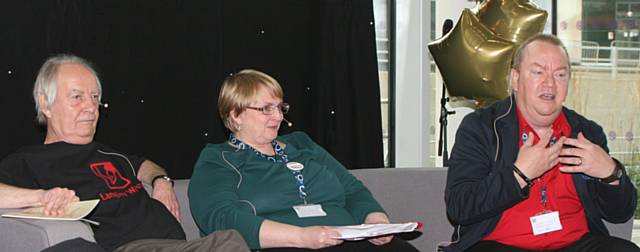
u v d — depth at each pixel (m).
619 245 2.53
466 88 3.53
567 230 2.68
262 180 2.75
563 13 4.36
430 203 3.21
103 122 3.25
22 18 3.07
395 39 4.29
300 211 2.72
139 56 3.34
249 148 2.83
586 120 2.82
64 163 2.52
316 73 3.82
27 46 3.08
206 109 3.52
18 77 3.07
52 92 2.56
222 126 3.56
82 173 2.53
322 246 2.43
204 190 2.65
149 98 3.38
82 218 2.18
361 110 3.89
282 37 3.73
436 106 4.37
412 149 4.34
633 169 4.38
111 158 2.67
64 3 3.15
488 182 2.53
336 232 2.42
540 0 4.38
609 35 4.34
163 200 2.69
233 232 2.28
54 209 2.23
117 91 3.29
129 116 3.33
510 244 2.66
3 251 2.26
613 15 4.34
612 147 4.38
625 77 4.36
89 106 2.59
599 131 2.80
